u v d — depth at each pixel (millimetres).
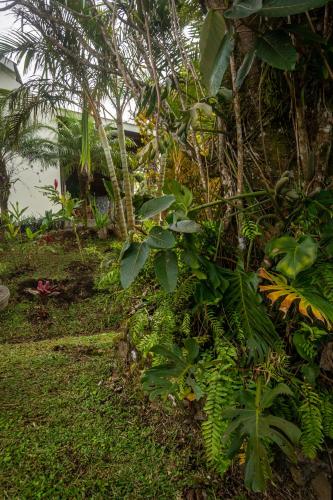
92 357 2174
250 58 781
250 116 1065
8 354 2328
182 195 1038
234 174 1126
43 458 1226
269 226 1001
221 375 945
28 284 4434
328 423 831
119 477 1128
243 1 647
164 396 969
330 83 872
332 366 873
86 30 1800
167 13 1541
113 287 1890
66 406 1564
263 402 788
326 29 803
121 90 2121
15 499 1049
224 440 786
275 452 947
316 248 755
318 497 865
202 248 1140
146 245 897
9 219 6449
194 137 1308
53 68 2238
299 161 953
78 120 6309
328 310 731
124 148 2111
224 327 1096
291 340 955
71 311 3799
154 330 1237
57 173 8930
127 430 1369
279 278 879
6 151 6445
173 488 1068
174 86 1385
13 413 1513
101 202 9266
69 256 5508
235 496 1010
